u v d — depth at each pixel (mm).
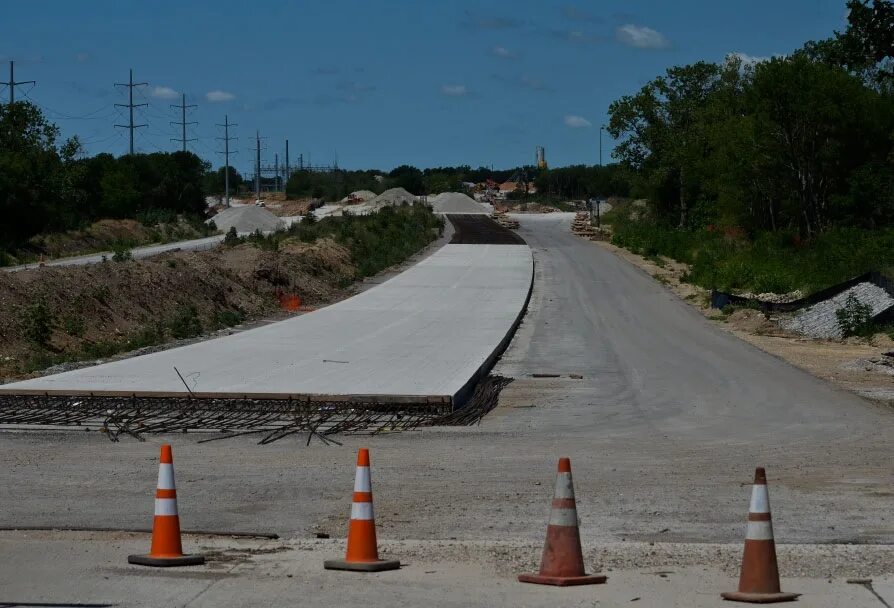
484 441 20172
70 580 10961
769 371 31312
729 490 15844
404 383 26297
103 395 24094
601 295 55188
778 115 74875
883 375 30703
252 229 110625
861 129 73438
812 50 81375
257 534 13031
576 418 23266
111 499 15086
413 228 88688
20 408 23125
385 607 9992
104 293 38406
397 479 16531
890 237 62125
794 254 66312
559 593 10461
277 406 23562
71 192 90188
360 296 51656
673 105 102875
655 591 10523
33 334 33000
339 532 13367
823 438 20703
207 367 29172
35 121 93750
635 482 16422
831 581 10906
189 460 18031
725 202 81688
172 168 127250
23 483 16078
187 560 11570
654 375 30609
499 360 33875
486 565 11578
